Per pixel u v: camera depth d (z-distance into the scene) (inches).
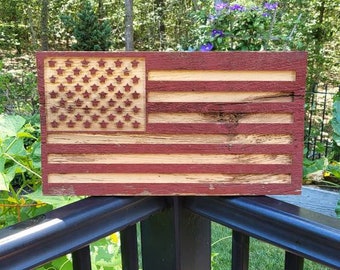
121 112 24.6
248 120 24.5
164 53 24.0
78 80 24.3
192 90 24.3
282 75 24.0
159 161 24.9
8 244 19.6
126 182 25.1
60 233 21.7
